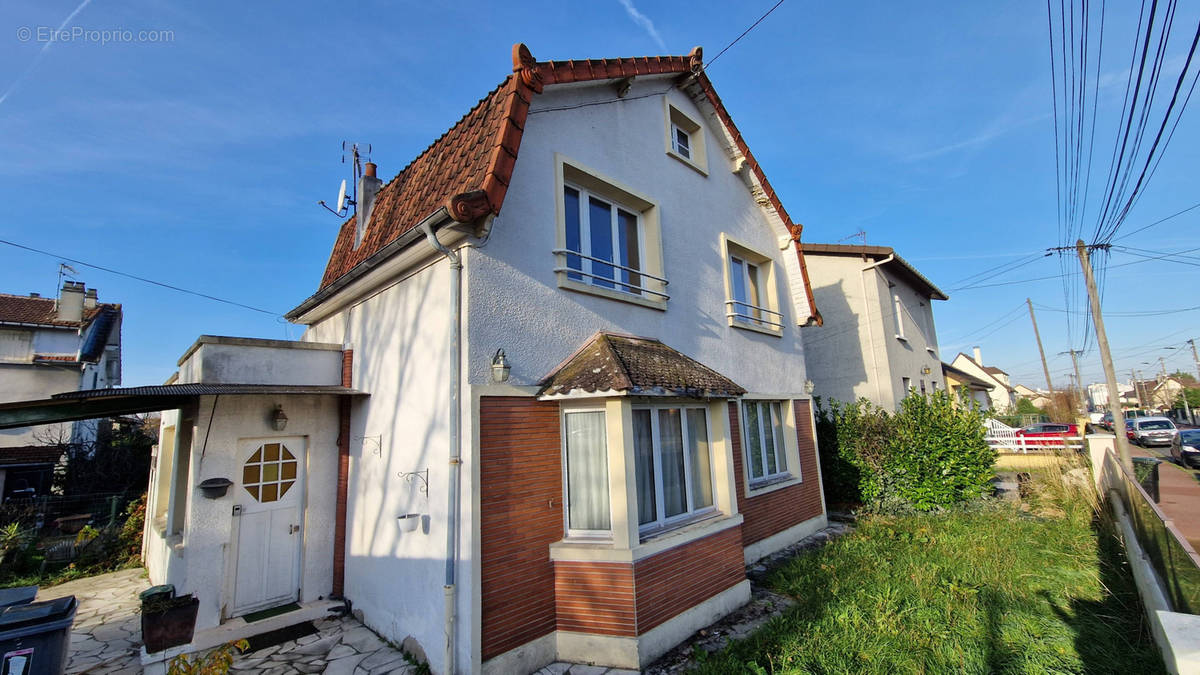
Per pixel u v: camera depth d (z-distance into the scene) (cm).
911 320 1905
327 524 685
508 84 601
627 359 588
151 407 634
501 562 495
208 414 603
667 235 796
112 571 888
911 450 1116
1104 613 569
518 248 574
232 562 609
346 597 658
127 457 1357
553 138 647
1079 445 1950
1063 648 495
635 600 505
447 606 475
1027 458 1814
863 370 1597
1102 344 1444
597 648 509
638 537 525
